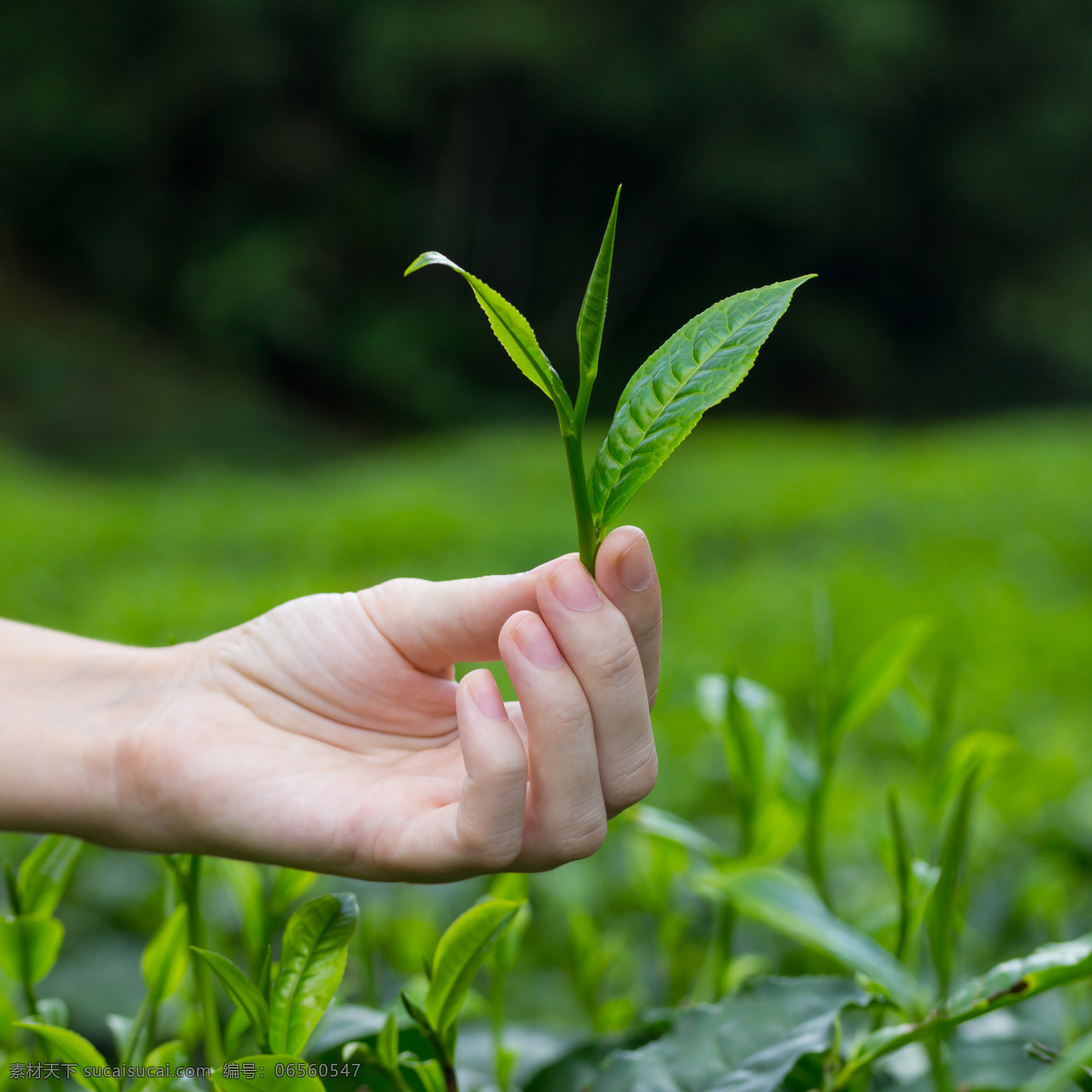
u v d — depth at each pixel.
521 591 0.67
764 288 0.50
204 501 7.37
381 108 17.03
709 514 6.52
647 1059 0.60
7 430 11.68
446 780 0.64
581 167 19.52
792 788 0.80
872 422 20.44
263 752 0.67
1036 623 3.71
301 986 0.56
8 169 15.62
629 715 0.57
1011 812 1.50
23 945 0.65
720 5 17.02
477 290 0.47
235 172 17.27
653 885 0.92
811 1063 0.62
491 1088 0.74
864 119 19.25
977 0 19.58
